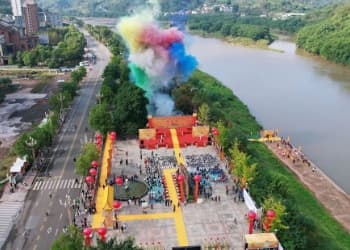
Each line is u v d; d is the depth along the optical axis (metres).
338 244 120.81
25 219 127.81
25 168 158.62
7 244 116.31
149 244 115.25
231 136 168.12
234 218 127.62
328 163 182.25
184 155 170.75
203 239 117.75
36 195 141.62
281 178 154.12
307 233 118.69
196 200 136.00
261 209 124.00
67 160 168.75
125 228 122.38
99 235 110.25
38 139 164.75
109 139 171.25
